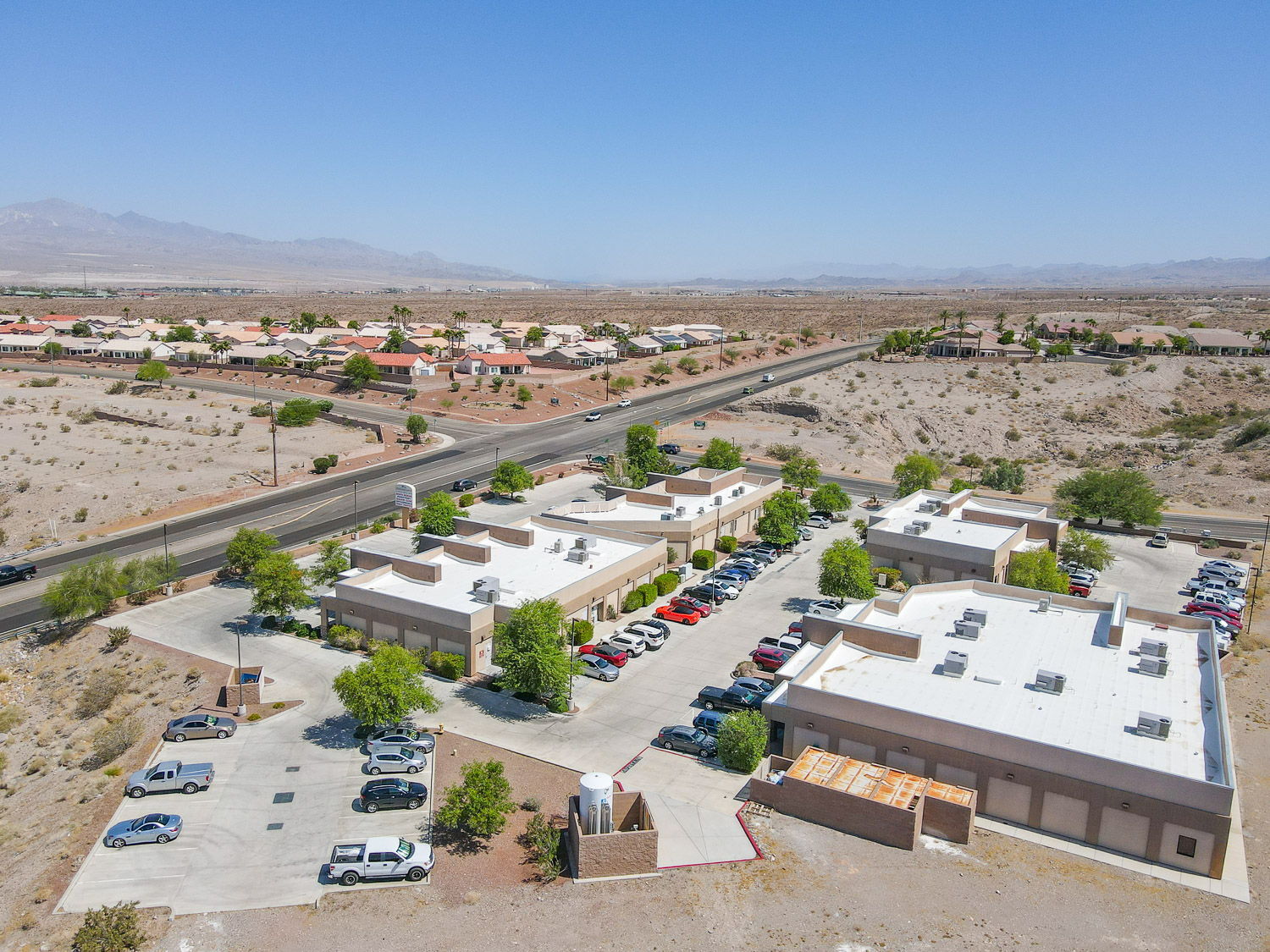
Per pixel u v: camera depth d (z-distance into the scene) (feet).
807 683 150.00
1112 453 447.42
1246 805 136.67
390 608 191.62
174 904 113.39
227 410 489.26
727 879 116.78
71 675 191.72
